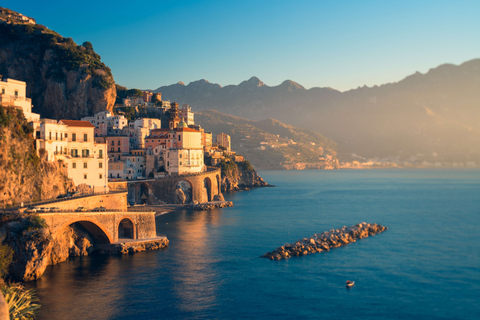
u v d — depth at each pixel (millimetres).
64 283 97812
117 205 147375
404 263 117625
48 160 139875
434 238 148375
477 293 95875
